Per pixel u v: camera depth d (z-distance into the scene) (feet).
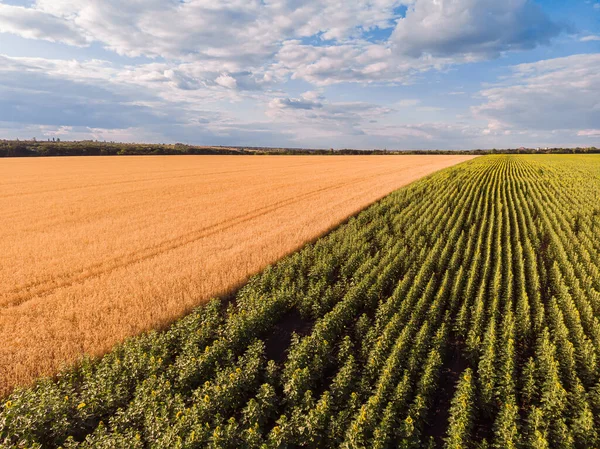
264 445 25.21
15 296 52.60
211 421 29.43
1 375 34.76
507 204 117.60
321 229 86.28
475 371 38.40
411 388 33.78
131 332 42.75
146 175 208.44
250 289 53.83
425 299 49.80
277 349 43.19
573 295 52.21
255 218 99.91
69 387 32.53
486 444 27.78
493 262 67.21
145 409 29.25
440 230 85.40
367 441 26.84
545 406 30.19
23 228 89.81
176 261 65.57
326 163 319.47
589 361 35.76
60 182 173.99
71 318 45.85
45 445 27.81
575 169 224.53
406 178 186.70
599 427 29.32
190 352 36.96
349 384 33.09
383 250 72.64
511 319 43.68
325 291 52.37
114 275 60.03
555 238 76.07
